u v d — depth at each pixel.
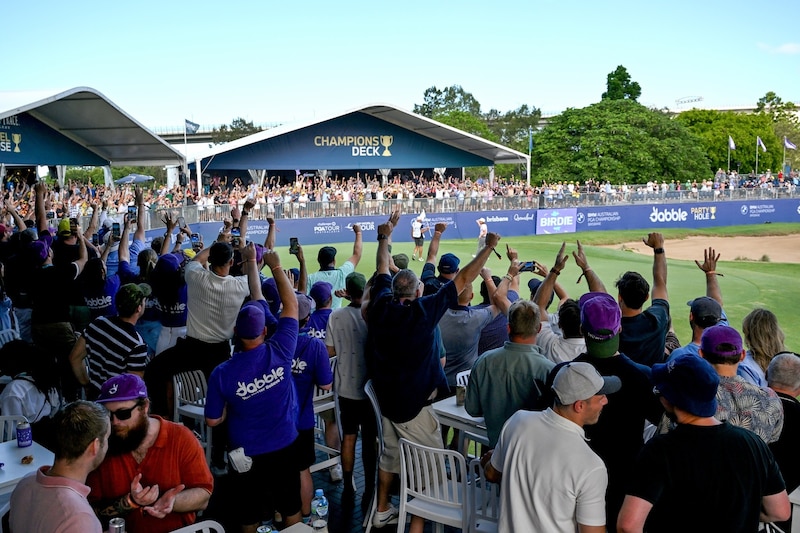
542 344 5.21
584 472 3.30
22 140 24.78
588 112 60.94
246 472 4.76
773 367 4.34
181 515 3.94
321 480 6.45
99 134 27.62
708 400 3.12
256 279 5.88
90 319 7.50
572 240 31.95
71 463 3.25
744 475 3.09
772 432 3.86
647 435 5.07
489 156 44.50
